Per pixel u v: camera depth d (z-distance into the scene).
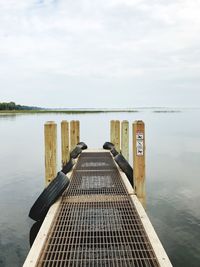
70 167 7.79
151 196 8.94
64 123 9.42
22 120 62.03
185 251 5.59
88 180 6.82
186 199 8.66
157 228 6.60
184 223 6.88
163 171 12.42
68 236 3.93
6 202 8.46
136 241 3.79
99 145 20.17
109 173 7.51
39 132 33.69
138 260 3.41
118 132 11.22
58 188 5.25
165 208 7.88
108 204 5.11
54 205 5.02
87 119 62.34
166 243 5.90
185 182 10.61
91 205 5.07
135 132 5.43
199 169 12.83
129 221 4.37
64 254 3.50
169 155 16.69
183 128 39.50
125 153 9.54
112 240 3.88
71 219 4.50
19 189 9.86
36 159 15.80
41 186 10.26
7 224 6.86
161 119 70.31
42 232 3.88
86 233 4.08
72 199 5.35
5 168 13.41
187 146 20.62
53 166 6.02
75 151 10.02
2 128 40.03
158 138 26.02
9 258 5.41
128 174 7.25
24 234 6.34
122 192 5.80
